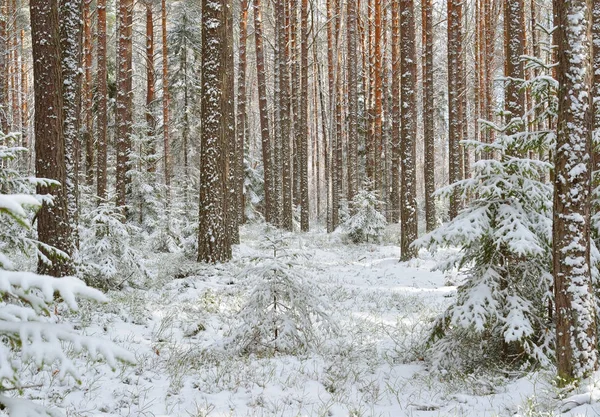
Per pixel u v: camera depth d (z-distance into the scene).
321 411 5.28
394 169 28.53
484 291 6.30
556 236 5.31
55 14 8.62
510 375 6.14
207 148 12.72
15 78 31.11
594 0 7.39
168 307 9.24
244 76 23.84
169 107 27.03
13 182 6.88
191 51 26.88
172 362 6.55
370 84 26.31
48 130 8.51
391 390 5.96
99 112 18.94
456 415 5.00
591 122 5.23
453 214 20.78
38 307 2.18
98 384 5.58
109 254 10.27
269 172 23.61
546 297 6.15
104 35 18.83
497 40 34.00
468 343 6.76
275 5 26.38
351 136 24.88
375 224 21.27
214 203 12.76
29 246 8.24
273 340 7.26
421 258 16.59
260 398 5.54
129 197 21.64
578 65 5.14
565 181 5.22
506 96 11.28
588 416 4.30
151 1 23.88
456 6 20.84
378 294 11.74
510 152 7.43
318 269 15.07
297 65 26.52
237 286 10.68
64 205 8.75
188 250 14.58
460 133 24.92
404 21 16.03
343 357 7.29
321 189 54.84
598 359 5.29
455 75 20.67
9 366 1.95
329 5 27.98
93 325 7.56
